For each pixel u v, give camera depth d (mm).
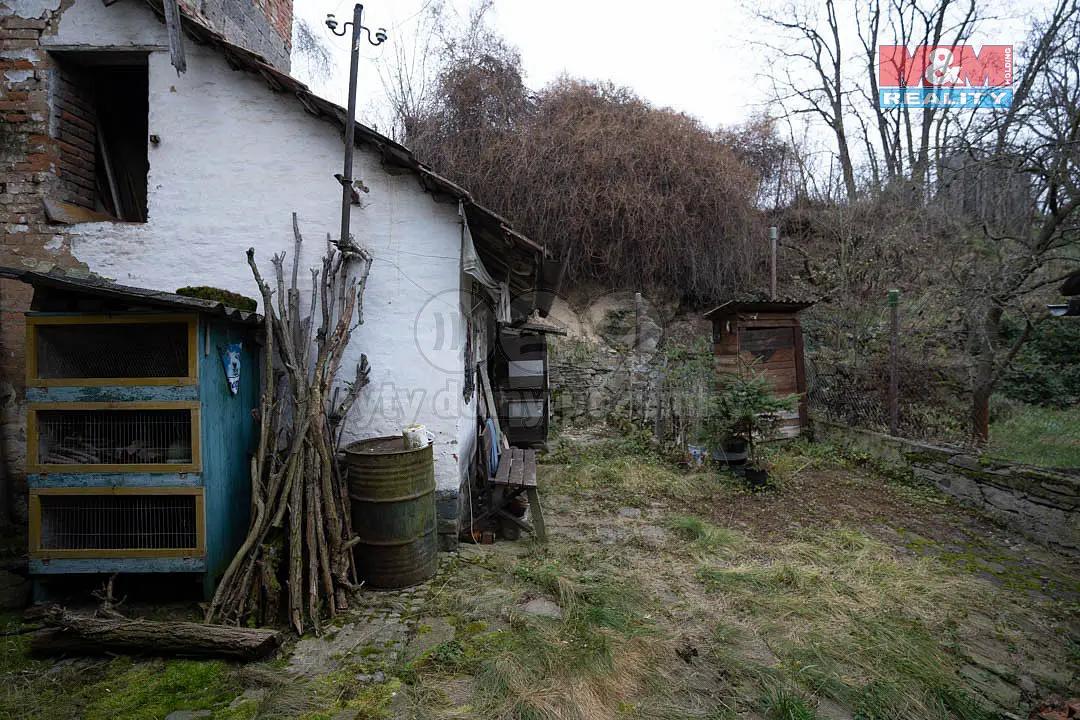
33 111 4297
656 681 2592
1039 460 6648
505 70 10578
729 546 4434
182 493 3133
